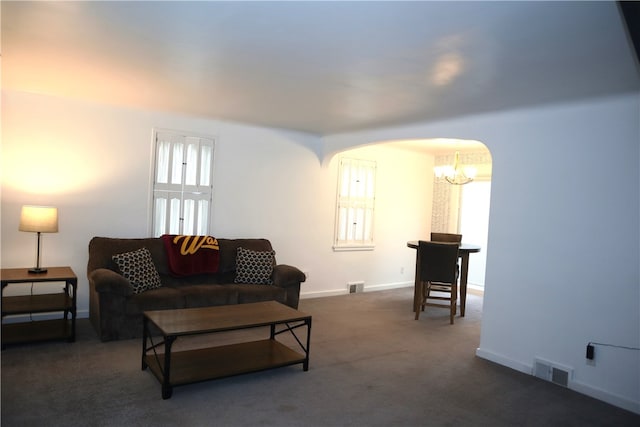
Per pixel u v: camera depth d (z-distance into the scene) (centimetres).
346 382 338
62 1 208
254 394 309
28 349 367
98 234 465
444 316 554
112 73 336
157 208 498
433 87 323
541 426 286
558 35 217
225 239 521
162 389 293
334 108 418
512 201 390
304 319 346
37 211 390
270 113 466
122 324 396
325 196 633
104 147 463
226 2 200
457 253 509
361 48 250
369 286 695
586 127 345
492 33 219
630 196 321
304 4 197
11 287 429
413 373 363
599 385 334
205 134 523
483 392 333
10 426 249
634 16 156
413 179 744
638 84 293
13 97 416
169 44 261
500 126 402
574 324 349
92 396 290
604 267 333
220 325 311
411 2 189
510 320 389
